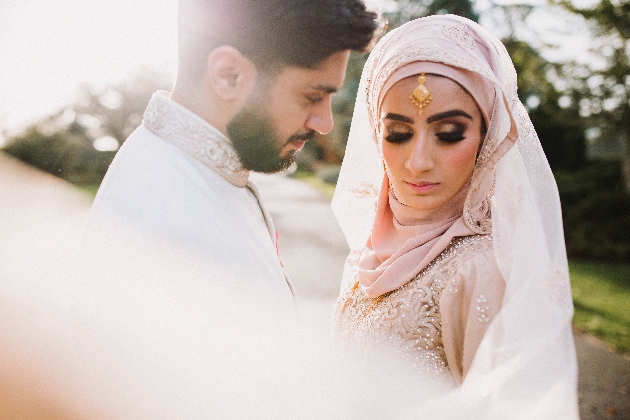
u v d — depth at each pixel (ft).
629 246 37.42
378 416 5.12
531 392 4.10
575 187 44.42
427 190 5.08
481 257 4.80
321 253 30.07
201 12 4.40
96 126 76.28
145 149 4.53
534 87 43.37
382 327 5.28
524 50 40.91
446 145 4.91
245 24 4.32
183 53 4.62
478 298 4.65
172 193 4.31
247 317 4.38
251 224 4.96
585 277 30.17
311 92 4.65
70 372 4.00
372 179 6.63
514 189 4.94
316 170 101.91
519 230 4.73
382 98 5.17
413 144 4.98
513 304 4.41
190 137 4.58
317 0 4.33
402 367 5.08
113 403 3.96
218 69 4.45
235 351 4.21
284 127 4.73
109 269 4.08
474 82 4.87
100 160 64.49
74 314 4.10
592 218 40.34
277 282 4.79
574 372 4.28
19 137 37.19
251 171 5.24
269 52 4.38
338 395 5.39
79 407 3.96
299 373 4.79
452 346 4.88
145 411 3.94
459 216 5.36
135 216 4.19
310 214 46.68
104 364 3.99
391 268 5.33
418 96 4.79
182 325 4.00
